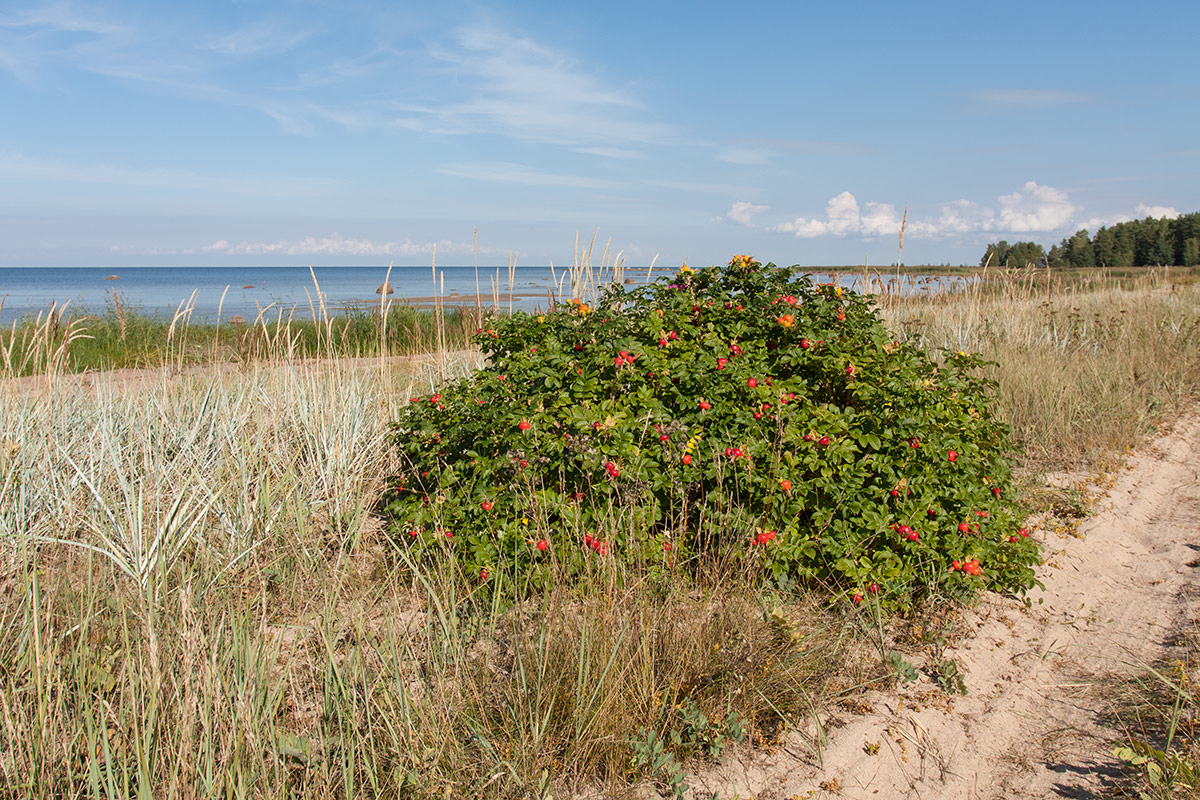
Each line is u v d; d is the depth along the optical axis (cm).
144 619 265
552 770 238
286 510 404
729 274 437
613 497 336
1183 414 753
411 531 360
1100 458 593
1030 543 372
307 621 315
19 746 206
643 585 297
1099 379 756
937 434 357
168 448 482
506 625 313
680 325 389
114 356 958
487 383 392
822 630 304
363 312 1393
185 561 344
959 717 281
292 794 221
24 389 537
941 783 246
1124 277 1606
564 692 260
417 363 752
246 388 562
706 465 343
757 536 320
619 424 339
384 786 225
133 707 208
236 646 243
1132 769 245
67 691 240
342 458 473
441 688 255
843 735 268
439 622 307
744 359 373
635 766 243
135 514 365
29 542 359
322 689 273
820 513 334
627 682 262
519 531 325
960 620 351
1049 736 269
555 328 436
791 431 343
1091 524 473
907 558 340
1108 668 311
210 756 203
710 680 276
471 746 248
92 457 435
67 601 286
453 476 361
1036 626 354
